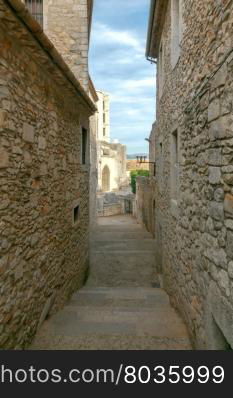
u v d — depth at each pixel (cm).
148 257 920
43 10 687
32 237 319
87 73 698
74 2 692
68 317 393
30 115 309
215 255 235
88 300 507
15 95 269
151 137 1284
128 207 2519
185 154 365
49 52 305
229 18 198
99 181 3105
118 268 823
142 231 1409
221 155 218
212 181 241
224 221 213
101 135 3666
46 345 310
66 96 468
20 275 286
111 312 418
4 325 250
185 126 362
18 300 281
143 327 359
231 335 199
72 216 532
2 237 246
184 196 375
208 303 254
